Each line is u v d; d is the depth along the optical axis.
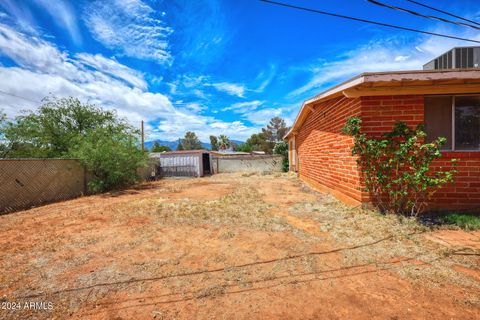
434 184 4.20
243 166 21.23
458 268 2.63
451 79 4.00
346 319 1.92
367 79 4.16
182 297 2.30
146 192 9.57
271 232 4.03
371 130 4.75
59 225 4.93
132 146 11.41
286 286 2.41
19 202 7.08
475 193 4.47
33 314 2.11
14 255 3.38
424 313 1.95
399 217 4.31
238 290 2.38
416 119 4.61
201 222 4.79
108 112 14.09
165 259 3.12
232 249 3.38
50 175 8.15
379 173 4.52
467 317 1.89
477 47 5.99
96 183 9.88
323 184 7.78
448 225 3.88
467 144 4.58
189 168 17.19
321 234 3.84
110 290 2.45
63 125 12.54
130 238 3.97
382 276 2.53
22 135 10.45
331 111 6.73
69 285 2.55
